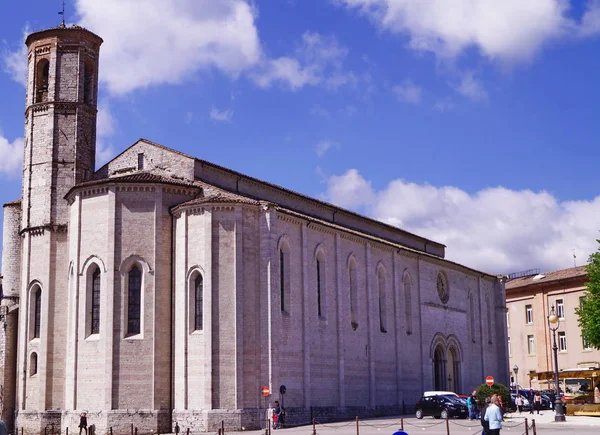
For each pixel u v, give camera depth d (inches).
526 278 4303.6
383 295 2755.9
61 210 2282.2
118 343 1980.8
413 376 2842.0
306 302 2268.7
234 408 1937.7
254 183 2428.6
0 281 2962.6
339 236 2511.1
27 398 2222.0
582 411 2373.3
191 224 2050.9
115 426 1926.7
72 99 2338.8
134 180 2066.9
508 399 2551.7
